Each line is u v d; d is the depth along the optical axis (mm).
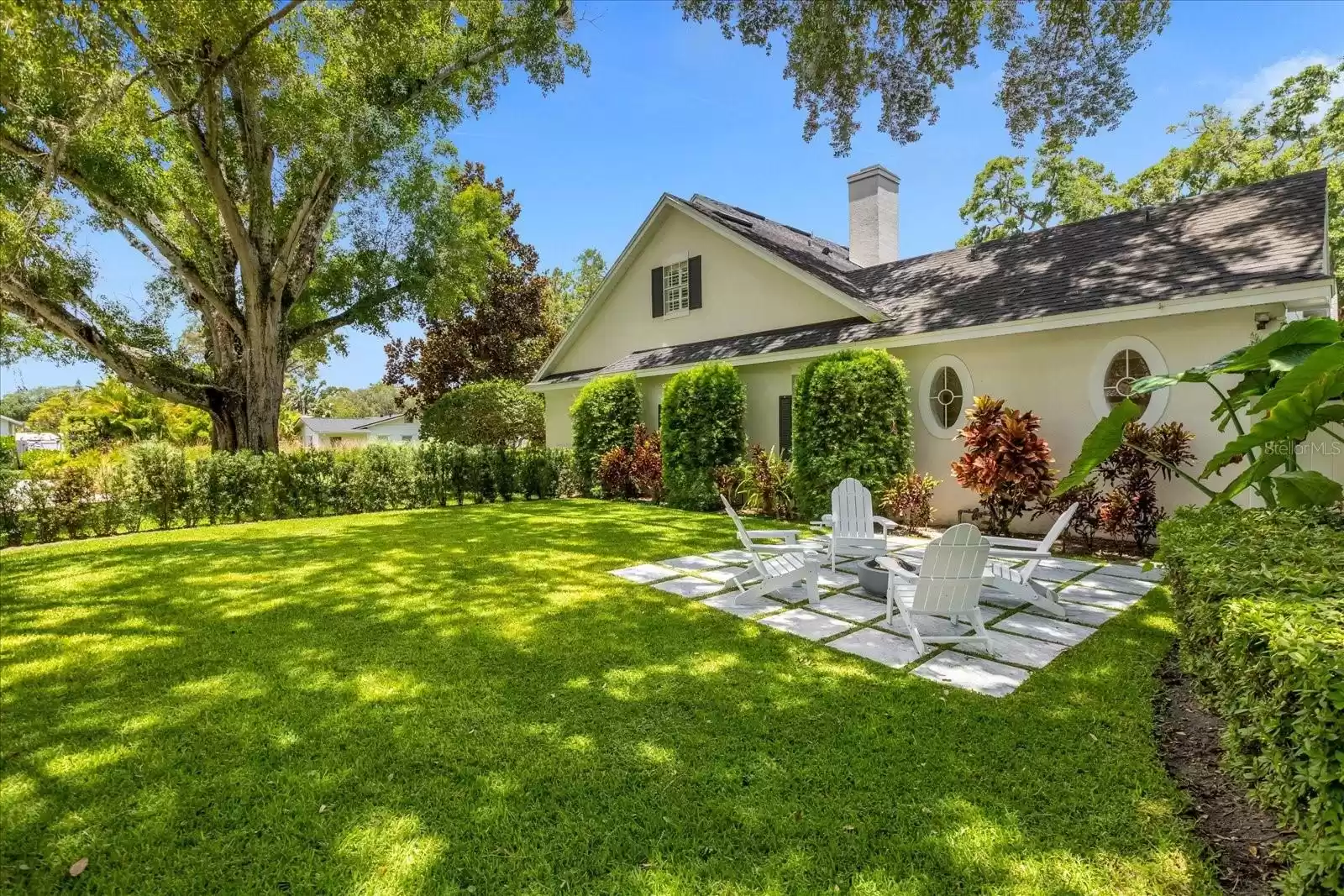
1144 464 7691
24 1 6867
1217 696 2750
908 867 2320
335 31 11234
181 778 2977
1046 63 9508
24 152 10539
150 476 10617
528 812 2686
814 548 7363
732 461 12266
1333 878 1676
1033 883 2229
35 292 12375
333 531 10250
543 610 5633
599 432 14945
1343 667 1733
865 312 10867
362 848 2473
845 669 4211
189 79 11273
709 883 2262
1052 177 23172
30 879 2328
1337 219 16438
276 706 3725
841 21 9406
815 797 2760
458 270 15656
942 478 10242
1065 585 6285
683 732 3357
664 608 5660
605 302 17297
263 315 14102
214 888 2281
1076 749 3137
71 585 6660
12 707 3738
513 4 12617
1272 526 3859
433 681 4078
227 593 6305
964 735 3295
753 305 13461
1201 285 7371
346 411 68125
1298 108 18422
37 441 32188
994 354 9555
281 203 14680
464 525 10734
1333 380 3770
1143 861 2334
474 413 20547
